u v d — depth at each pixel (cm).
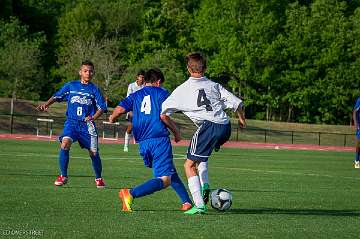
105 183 3008
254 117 17212
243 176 3709
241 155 6341
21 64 12531
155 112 2059
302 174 4059
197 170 2194
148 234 1639
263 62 15588
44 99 15825
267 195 2692
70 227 1709
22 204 2144
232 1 15700
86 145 2798
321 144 12706
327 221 1950
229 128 2077
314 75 15612
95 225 1752
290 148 9188
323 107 15975
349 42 15550
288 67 15712
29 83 12950
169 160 2050
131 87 4453
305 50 15438
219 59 15800
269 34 15575
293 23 15500
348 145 12875
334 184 3400
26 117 11112
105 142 8338
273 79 15588
